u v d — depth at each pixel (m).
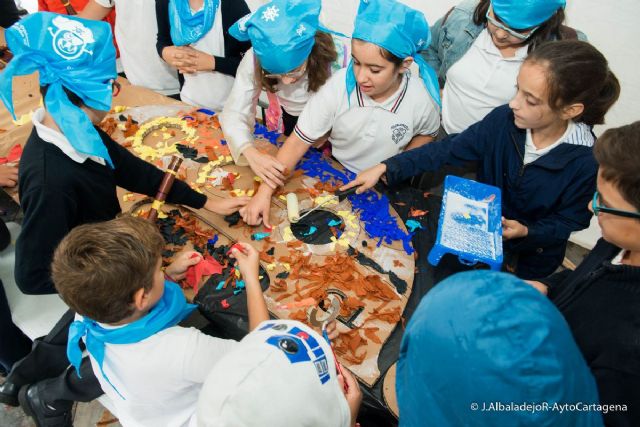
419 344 0.66
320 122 1.82
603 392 0.86
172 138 2.02
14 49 1.08
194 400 1.30
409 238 1.58
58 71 1.11
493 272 0.68
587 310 0.98
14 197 1.74
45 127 1.20
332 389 0.90
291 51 1.54
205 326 1.52
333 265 1.47
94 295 1.01
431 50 2.29
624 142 0.84
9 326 1.66
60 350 1.51
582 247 2.82
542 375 0.55
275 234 1.58
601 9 2.20
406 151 1.79
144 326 1.12
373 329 1.29
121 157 1.50
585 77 1.28
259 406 0.77
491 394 0.57
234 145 1.85
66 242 1.04
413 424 0.69
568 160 1.50
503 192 1.74
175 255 1.50
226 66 2.30
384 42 1.42
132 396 1.21
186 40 2.21
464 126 2.12
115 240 1.03
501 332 0.58
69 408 1.66
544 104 1.36
